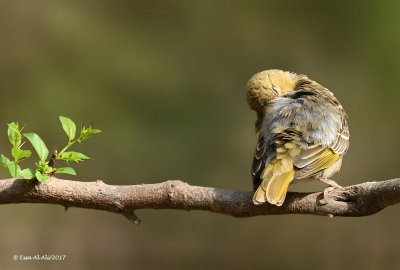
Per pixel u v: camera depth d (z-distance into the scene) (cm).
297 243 1546
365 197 581
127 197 613
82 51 1616
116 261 1480
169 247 1518
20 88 1561
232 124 1631
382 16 1652
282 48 1702
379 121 1656
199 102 1636
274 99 778
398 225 1559
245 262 1523
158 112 1602
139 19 1683
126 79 1611
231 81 1669
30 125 1534
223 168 1584
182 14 1697
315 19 1705
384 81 1662
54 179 616
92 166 1522
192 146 1591
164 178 1549
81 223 1504
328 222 1565
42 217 1489
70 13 1638
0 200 611
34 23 1611
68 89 1575
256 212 612
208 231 1543
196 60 1675
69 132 601
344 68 1683
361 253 1534
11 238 1439
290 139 677
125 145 1556
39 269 1428
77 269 1447
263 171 652
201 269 1503
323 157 686
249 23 1711
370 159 1645
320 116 716
